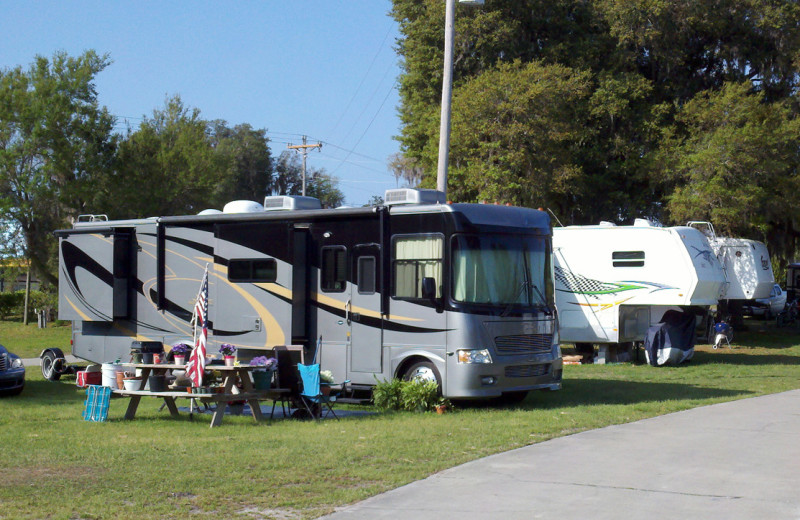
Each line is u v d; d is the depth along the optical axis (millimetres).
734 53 32281
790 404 13508
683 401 13797
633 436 10469
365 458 9086
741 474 8312
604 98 30156
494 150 27203
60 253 17891
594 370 19703
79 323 17672
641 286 20797
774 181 29703
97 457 9062
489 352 12914
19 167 37312
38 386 17219
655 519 6719
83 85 37469
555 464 8797
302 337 14445
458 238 13047
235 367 11742
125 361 16797
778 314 35469
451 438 10289
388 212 13672
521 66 29484
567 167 27984
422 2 32219
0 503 7164
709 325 27281
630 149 30797
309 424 11648
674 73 32750
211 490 7656
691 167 28594
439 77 32312
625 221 32031
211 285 15477
